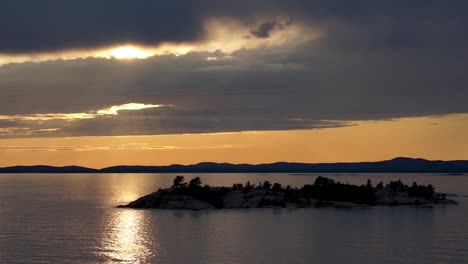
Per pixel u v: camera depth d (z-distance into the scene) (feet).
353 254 414.21
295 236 507.71
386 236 510.58
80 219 649.61
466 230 555.28
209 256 405.80
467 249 435.94
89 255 410.11
